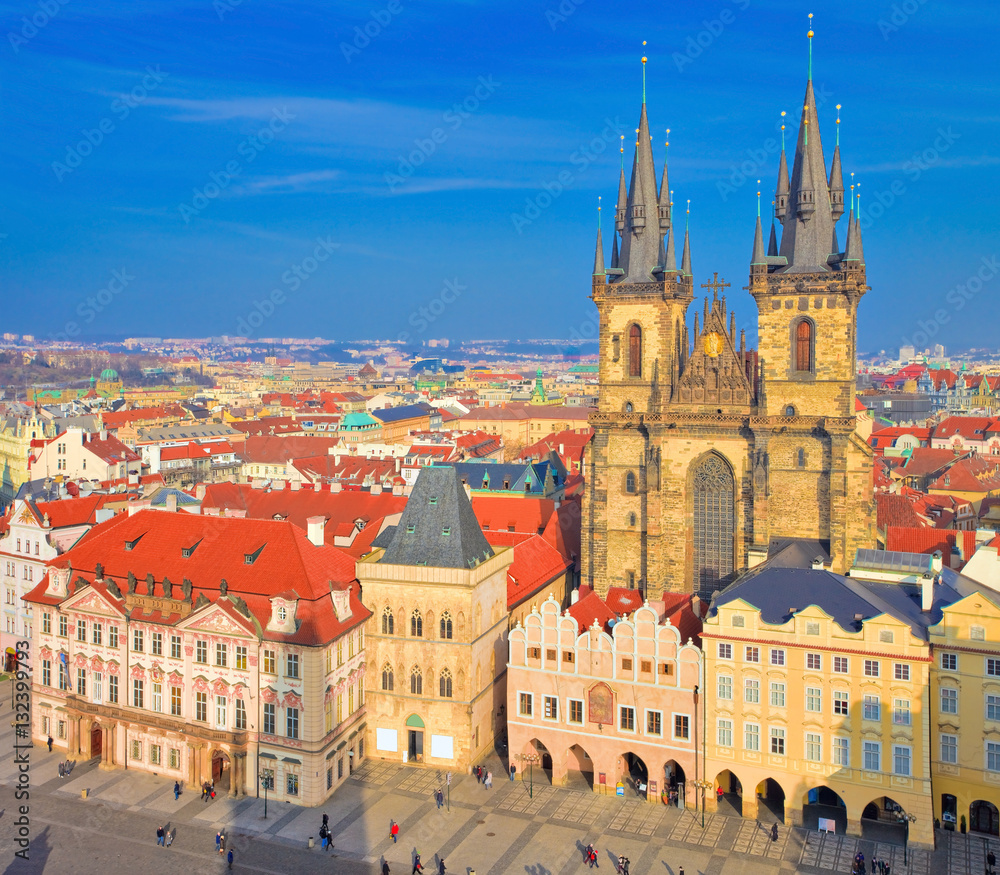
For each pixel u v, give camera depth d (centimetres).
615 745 10419
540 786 10706
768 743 9731
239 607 10544
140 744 11075
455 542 11031
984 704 9012
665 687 10144
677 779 10900
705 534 13550
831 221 13000
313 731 10188
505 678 12000
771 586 10156
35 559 13838
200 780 10644
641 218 13738
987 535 12188
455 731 11006
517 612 12606
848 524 12631
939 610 9625
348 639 10844
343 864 9088
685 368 13575
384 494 16900
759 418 12794
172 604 10956
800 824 9650
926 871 8719
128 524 12094
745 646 9738
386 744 11294
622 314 13788
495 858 9175
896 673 9150
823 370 12738
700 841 9431
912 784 9144
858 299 12800
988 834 9312
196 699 10794
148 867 9006
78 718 11394
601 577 14062
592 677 10475
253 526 11419
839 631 9331
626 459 13850
